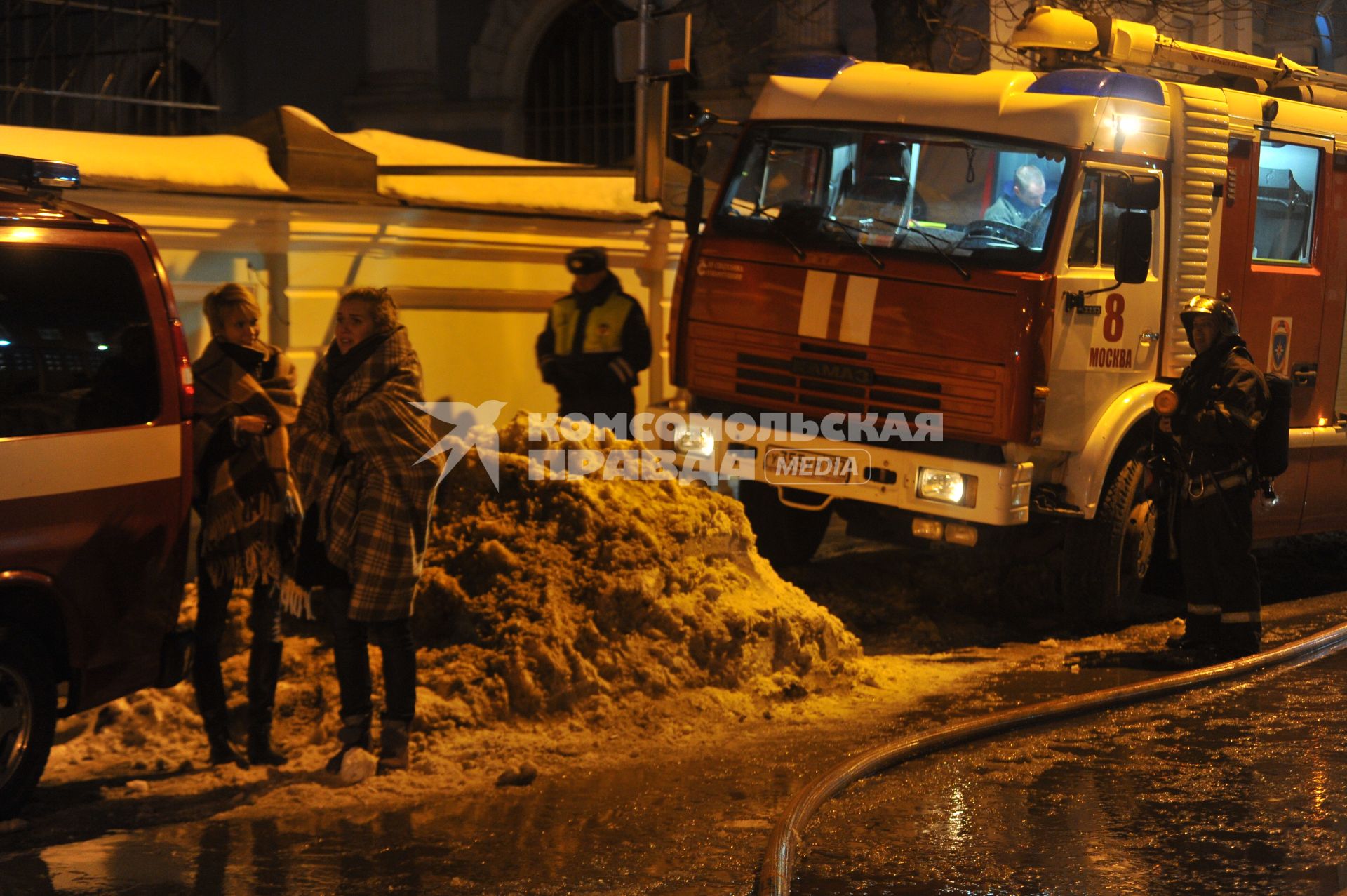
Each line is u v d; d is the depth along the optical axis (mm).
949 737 6328
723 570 7445
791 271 8820
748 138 9242
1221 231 9383
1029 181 8375
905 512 9070
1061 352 8336
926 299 8375
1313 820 5316
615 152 19766
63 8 11273
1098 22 9672
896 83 8914
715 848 4938
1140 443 9094
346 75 20891
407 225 10578
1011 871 4730
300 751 5945
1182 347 9188
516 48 19984
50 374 5148
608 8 19453
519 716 6355
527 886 4531
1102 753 6266
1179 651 8461
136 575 5387
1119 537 8938
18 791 5027
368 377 5574
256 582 5680
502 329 11641
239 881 4543
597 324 11453
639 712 6535
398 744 5719
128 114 16906
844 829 5168
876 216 8719
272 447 5676
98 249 5387
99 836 4969
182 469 5535
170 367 5535
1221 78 10484
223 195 9180
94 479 5219
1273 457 8305
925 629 8812
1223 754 6262
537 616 6648
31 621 5133
